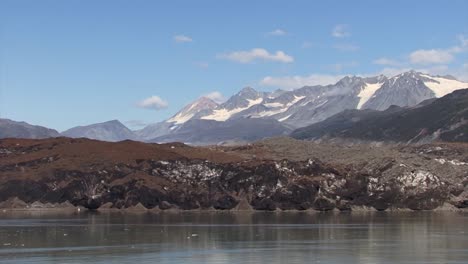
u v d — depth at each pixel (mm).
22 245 136500
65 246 134750
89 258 117375
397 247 134875
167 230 172125
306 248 133000
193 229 175875
